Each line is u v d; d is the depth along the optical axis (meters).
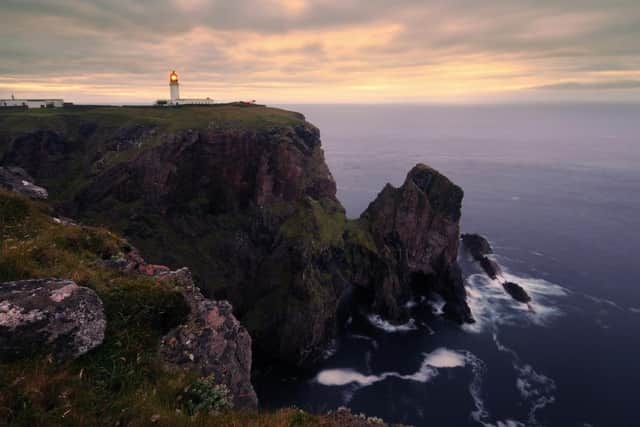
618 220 141.38
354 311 79.25
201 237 89.06
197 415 9.52
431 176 92.06
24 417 7.68
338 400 54.97
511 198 176.62
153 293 13.09
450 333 71.00
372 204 94.81
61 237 16.52
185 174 92.38
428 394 55.12
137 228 82.38
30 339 9.46
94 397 8.95
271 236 91.06
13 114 105.38
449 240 88.25
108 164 88.94
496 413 51.22
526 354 63.78
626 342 66.94
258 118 108.12
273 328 67.81
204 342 13.48
